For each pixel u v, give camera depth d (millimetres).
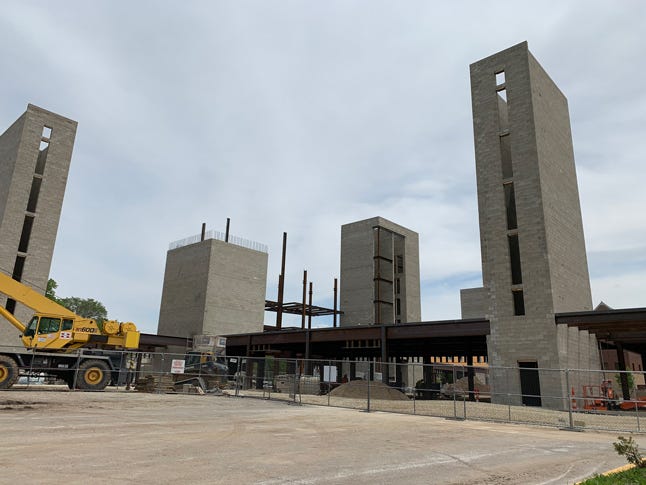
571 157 40312
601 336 37094
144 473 7691
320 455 10141
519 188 33656
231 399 27141
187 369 34500
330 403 26797
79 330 27438
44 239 43344
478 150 36531
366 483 7715
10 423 12891
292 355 56188
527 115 34312
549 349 29922
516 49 36000
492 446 12609
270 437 12562
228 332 60031
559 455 11477
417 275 71250
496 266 33656
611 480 7895
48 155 44875
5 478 7016
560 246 34031
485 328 33562
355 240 69312
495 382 31578
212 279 59375
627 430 17984
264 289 66062
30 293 26922
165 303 63844
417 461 9914
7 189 42594
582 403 29766
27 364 25922
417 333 37219
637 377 63719
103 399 22203
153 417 16047
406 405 26391
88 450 9492
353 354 55219
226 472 8031
